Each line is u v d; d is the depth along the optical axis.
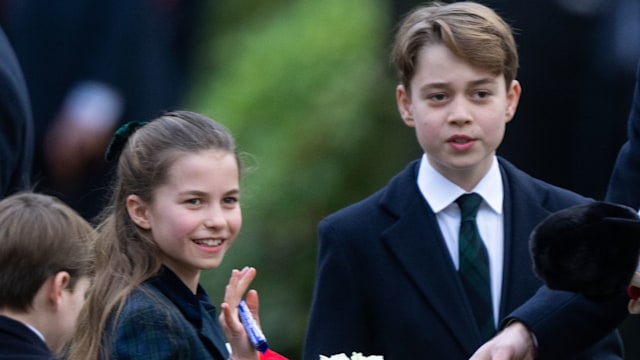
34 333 14.65
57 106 25.56
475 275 16.34
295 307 23.67
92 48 25.56
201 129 15.57
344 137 23.67
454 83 16.23
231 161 15.48
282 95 23.89
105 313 14.90
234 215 15.45
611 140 24.38
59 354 15.18
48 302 14.83
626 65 24.12
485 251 16.41
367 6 24.27
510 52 16.55
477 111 16.27
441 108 16.33
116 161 16.20
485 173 16.59
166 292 15.20
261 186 23.69
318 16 24.30
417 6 24.19
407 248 16.47
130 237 15.43
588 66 24.33
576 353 15.55
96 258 15.41
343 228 16.66
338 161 23.69
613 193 16.47
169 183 15.29
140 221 15.43
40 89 25.50
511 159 24.53
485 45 16.22
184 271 15.48
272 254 23.75
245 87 24.16
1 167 17.62
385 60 24.03
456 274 16.36
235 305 15.06
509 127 24.52
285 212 23.67
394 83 23.91
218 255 15.34
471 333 16.16
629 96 24.20
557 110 24.52
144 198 15.38
